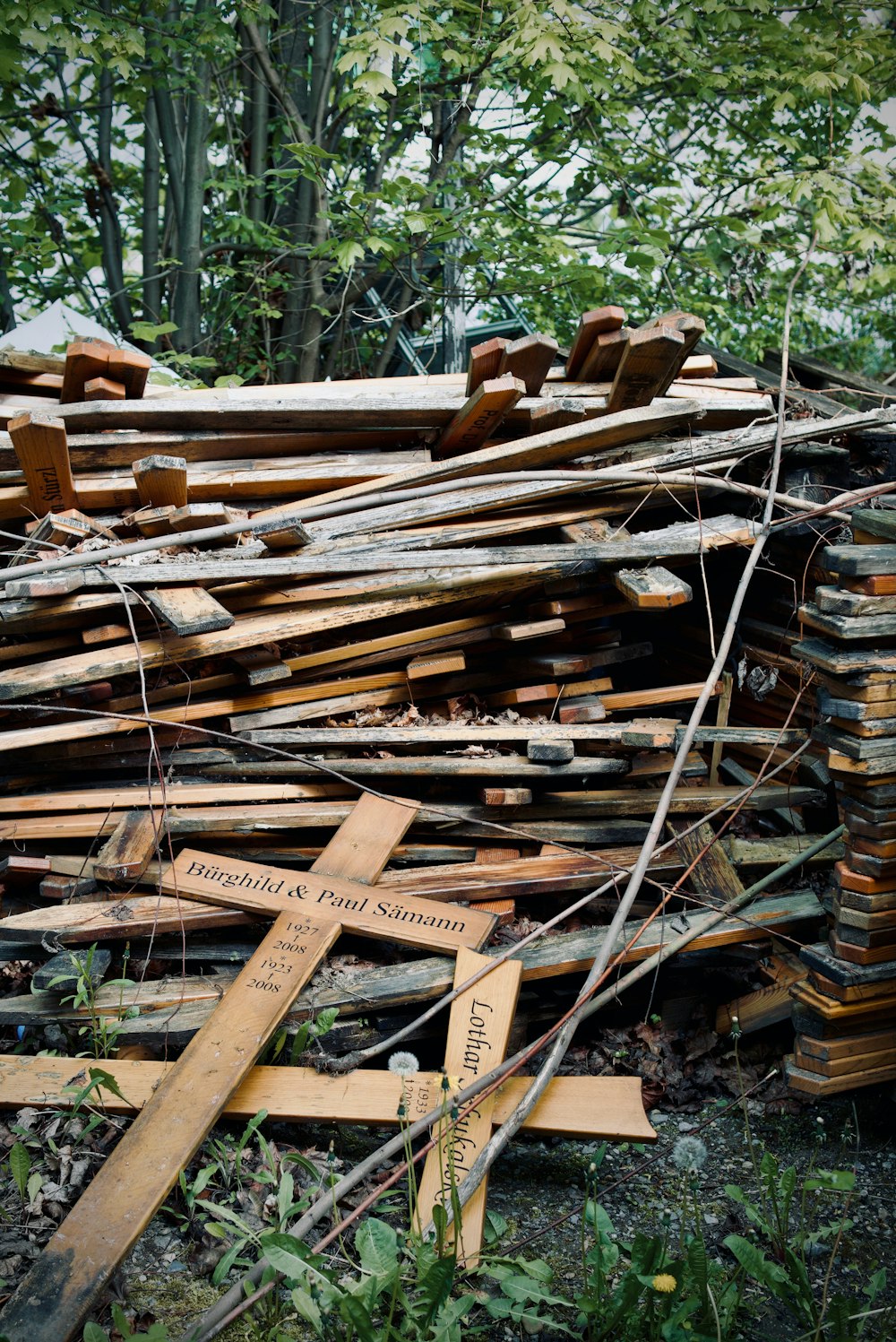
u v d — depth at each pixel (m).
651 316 7.86
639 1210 3.20
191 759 3.99
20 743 3.71
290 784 4.04
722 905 3.81
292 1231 2.71
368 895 3.66
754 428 4.55
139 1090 3.18
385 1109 3.16
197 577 3.77
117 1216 2.69
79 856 3.83
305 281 7.54
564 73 5.73
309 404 4.26
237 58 7.24
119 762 3.96
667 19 6.84
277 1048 3.30
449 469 4.24
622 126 7.07
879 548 3.21
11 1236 2.82
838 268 8.40
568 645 4.38
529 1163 3.40
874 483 4.75
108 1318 2.66
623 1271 2.93
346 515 4.17
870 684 3.18
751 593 4.76
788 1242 3.01
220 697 4.01
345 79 7.48
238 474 4.24
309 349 7.61
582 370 4.70
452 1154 2.90
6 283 7.55
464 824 3.99
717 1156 3.45
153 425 4.22
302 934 3.50
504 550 3.95
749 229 6.82
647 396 4.54
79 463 4.19
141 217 8.55
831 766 3.27
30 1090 3.19
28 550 4.05
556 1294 2.84
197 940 3.69
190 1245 2.89
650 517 4.64
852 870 3.38
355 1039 3.40
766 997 3.78
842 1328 2.53
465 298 7.35
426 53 7.19
